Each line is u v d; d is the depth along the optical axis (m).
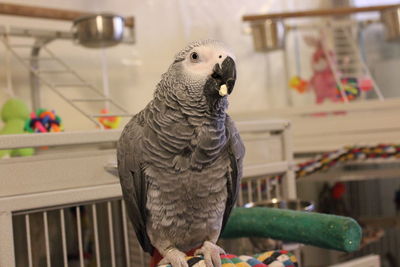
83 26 1.50
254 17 2.08
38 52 1.63
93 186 1.03
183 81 0.85
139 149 0.89
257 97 2.44
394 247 2.29
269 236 1.14
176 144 0.85
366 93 2.45
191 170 0.87
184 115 0.85
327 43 2.33
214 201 0.92
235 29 2.36
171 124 0.86
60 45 1.82
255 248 1.25
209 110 0.85
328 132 1.88
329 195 2.27
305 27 2.22
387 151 1.62
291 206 1.38
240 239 1.33
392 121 1.78
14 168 0.92
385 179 2.40
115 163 1.05
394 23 2.06
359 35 2.53
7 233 0.90
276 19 2.08
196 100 0.84
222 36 2.31
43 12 1.54
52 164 0.97
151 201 0.90
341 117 1.86
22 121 1.46
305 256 2.07
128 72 2.02
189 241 0.96
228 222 1.22
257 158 1.35
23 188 0.93
